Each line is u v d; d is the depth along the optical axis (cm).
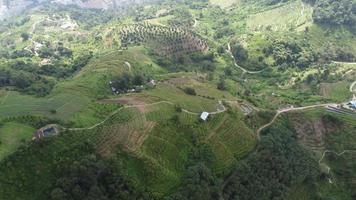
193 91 19000
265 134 17250
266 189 15038
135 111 15738
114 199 12194
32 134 12888
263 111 18538
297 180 16200
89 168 11919
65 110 15462
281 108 19712
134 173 13025
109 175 12400
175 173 13662
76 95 17425
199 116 16388
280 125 18100
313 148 18350
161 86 19775
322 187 16850
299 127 18888
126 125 14638
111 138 13838
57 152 12256
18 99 16875
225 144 15662
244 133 16400
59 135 12825
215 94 19662
